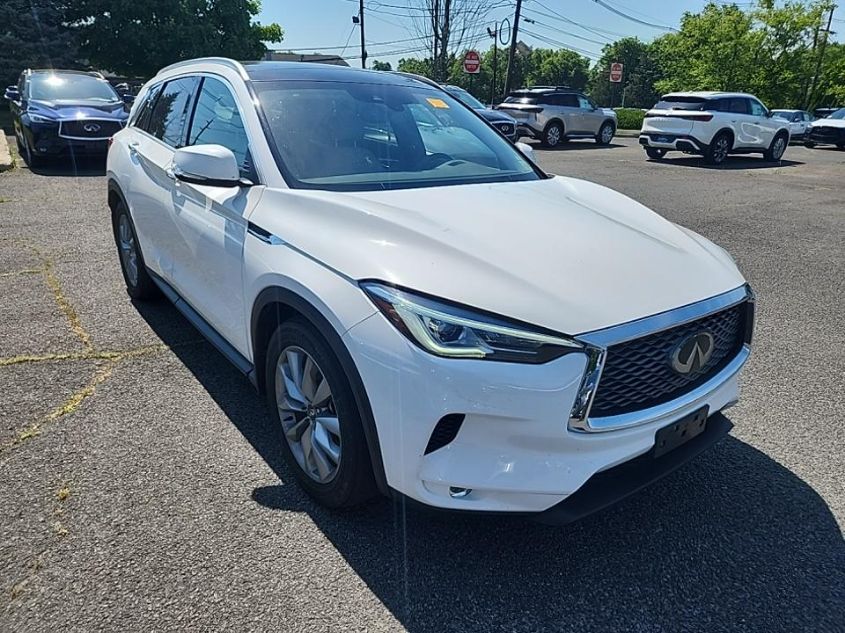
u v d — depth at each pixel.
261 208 2.80
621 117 34.31
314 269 2.37
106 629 2.00
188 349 4.05
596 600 2.20
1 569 2.23
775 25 30.44
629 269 2.34
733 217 8.75
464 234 2.39
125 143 4.61
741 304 2.56
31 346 4.03
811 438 3.24
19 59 26.52
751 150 16.39
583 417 2.05
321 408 2.48
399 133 3.37
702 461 3.04
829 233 7.83
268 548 2.38
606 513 2.65
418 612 2.12
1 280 5.29
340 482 2.40
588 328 2.05
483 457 2.05
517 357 1.99
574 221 2.70
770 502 2.74
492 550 2.42
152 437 3.07
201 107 3.64
